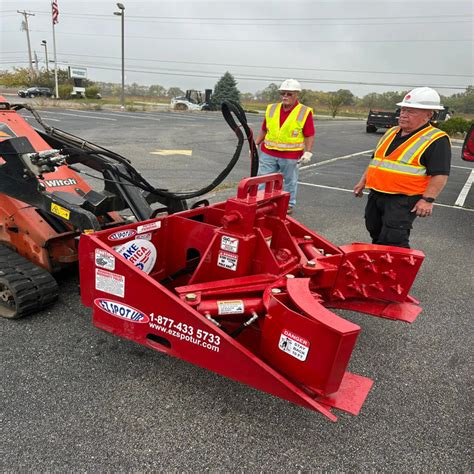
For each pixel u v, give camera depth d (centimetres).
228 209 274
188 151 1266
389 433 246
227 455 222
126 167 358
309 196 809
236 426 241
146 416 243
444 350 334
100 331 317
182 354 242
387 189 366
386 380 293
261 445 230
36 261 334
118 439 226
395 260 320
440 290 441
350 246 334
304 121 589
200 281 292
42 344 299
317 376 212
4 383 259
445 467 226
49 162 318
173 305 235
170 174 904
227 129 2083
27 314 320
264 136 634
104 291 263
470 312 397
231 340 222
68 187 366
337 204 758
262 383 218
